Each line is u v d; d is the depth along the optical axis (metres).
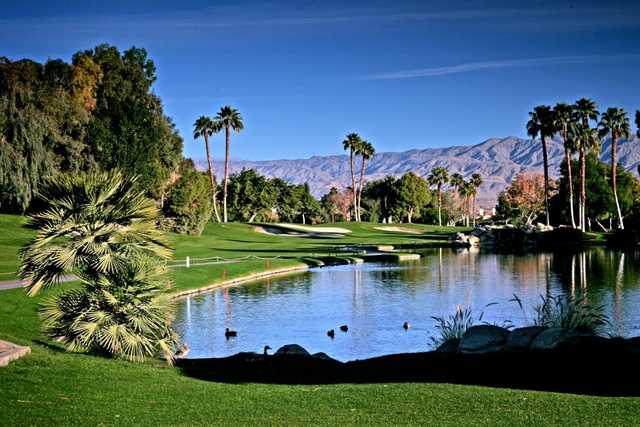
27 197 57.09
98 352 18.78
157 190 74.31
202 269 49.78
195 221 84.62
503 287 43.94
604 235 93.56
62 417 11.96
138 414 12.51
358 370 17.83
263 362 19.11
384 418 12.25
